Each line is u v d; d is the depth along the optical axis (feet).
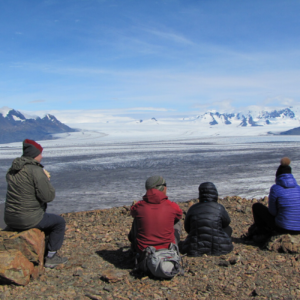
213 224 16.66
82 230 23.47
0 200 81.56
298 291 12.39
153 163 199.41
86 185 108.06
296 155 248.11
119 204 72.49
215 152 313.73
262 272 14.26
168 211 14.89
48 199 14.01
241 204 33.63
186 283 13.38
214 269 14.71
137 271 14.58
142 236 14.78
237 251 17.21
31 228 14.12
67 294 12.41
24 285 13.03
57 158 278.46
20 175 13.56
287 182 17.47
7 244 13.29
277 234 17.87
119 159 245.65
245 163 185.37
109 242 19.79
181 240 20.02
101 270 14.92
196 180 112.47
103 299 12.02
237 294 12.31
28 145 14.14
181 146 491.31
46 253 15.81
